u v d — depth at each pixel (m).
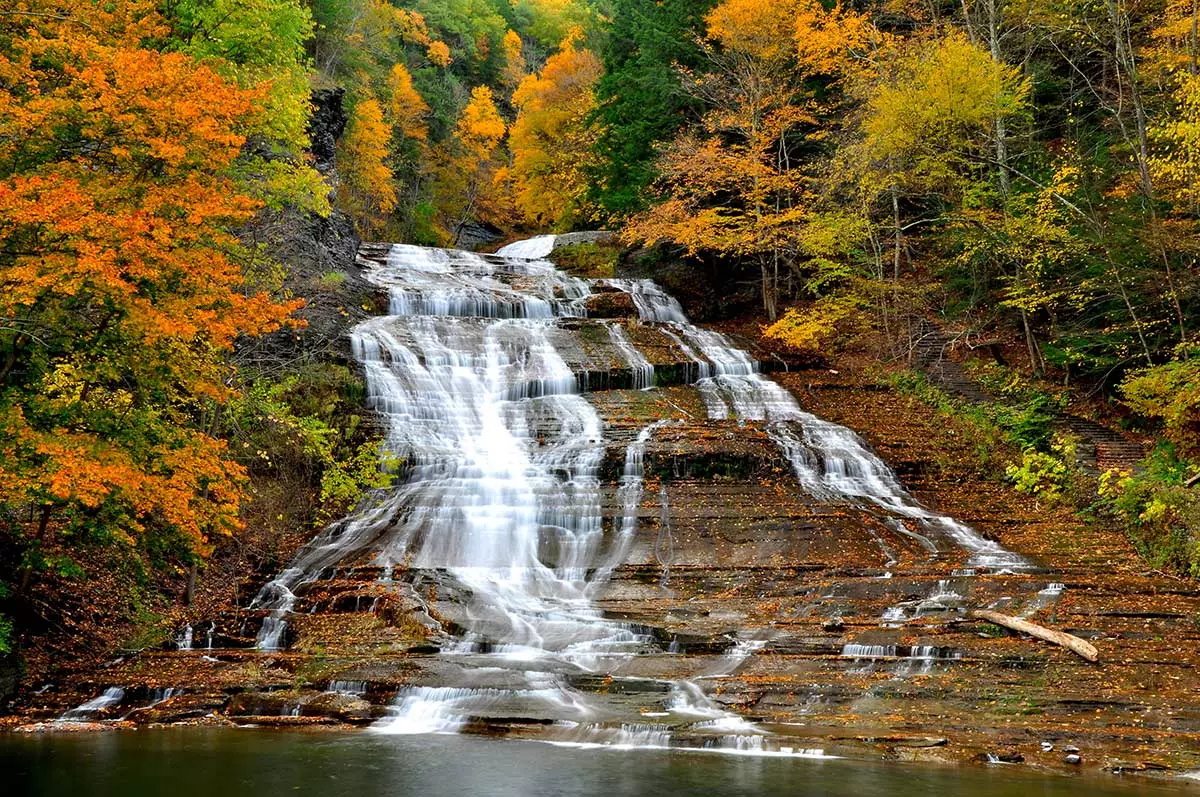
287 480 19.62
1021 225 23.94
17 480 9.99
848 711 11.06
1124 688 11.34
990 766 9.29
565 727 10.68
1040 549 18.06
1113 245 22.20
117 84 10.51
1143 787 8.55
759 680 12.01
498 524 18.88
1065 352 23.77
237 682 12.10
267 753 9.70
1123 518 18.55
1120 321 23.61
